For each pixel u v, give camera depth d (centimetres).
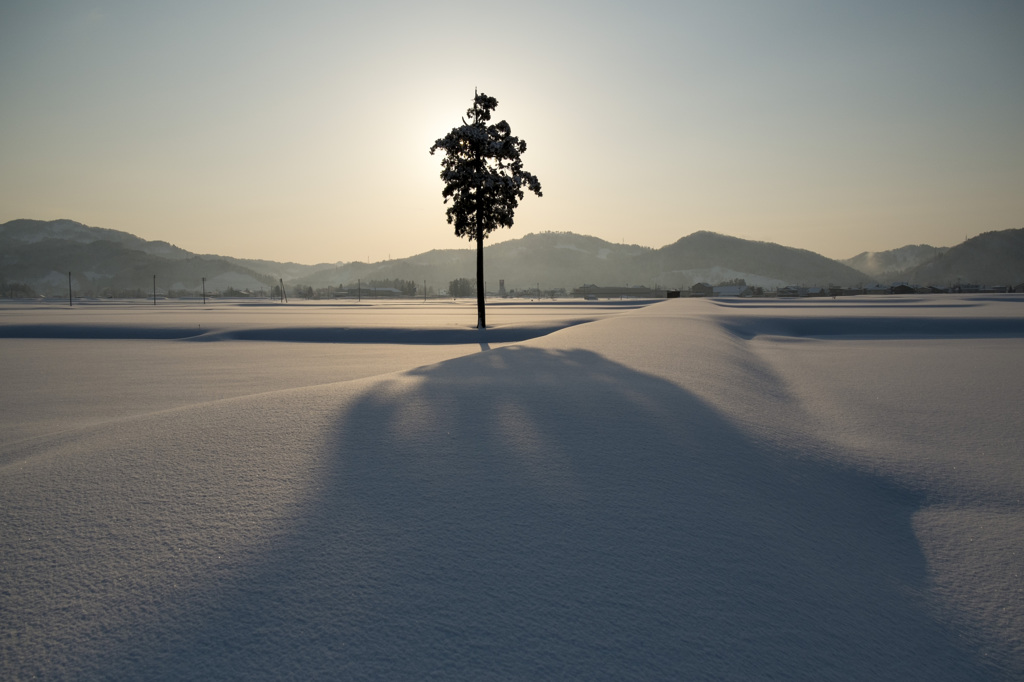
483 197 3412
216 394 1371
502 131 3497
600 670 246
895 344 2231
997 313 3816
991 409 913
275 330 3512
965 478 570
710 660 259
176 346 2881
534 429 580
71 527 352
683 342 1538
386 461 475
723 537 372
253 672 236
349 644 253
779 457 568
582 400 720
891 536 440
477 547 334
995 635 315
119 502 389
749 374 1132
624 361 1134
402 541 337
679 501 418
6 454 538
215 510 375
